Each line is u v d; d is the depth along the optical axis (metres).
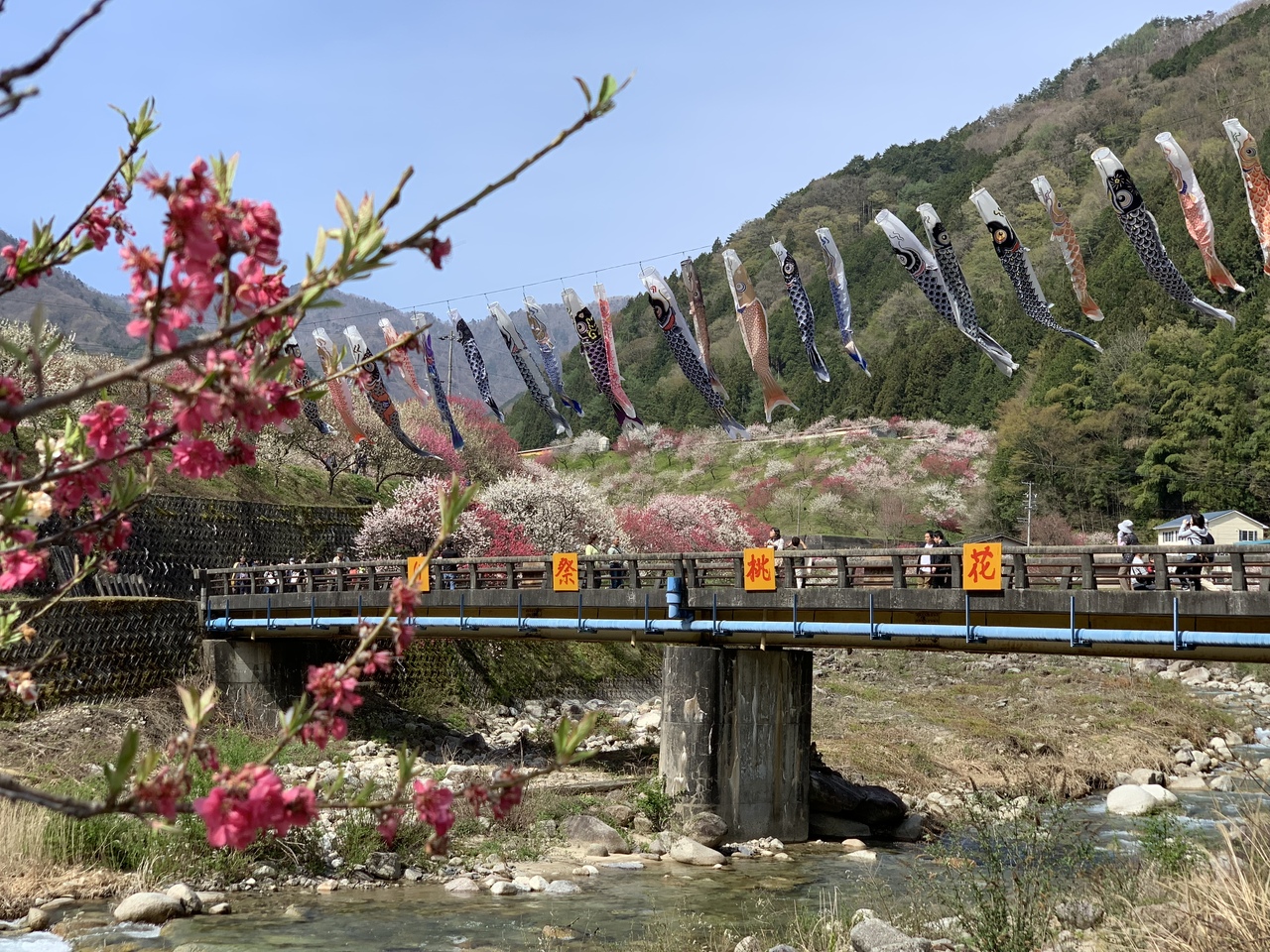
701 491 94.19
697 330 21.86
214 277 2.90
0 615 4.38
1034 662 46.03
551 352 23.44
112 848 15.80
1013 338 94.38
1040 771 27.02
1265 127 89.62
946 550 18.84
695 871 18.36
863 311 118.50
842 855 20.09
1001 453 78.19
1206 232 16.80
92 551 4.08
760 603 20.53
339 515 42.69
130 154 3.99
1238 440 66.75
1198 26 150.62
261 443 47.03
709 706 20.98
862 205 143.38
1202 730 33.81
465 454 57.47
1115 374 74.94
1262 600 15.74
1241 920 8.05
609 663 37.91
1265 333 69.06
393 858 17.19
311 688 3.51
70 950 12.55
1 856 15.03
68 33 2.83
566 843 19.66
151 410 4.07
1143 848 12.78
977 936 10.49
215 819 3.13
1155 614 16.64
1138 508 69.62
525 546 41.81
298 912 14.79
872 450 92.06
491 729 30.94
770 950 12.16
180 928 13.73
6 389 2.99
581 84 3.09
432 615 24.92
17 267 3.75
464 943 13.52
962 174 125.81
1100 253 91.88
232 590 30.52
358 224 2.92
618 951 13.23
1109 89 122.38
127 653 26.67
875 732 30.66
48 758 21.81
